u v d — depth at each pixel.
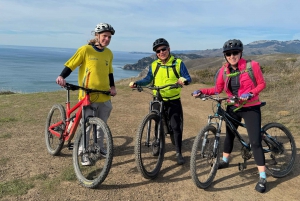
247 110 3.47
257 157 3.46
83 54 3.72
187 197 3.22
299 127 5.99
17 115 6.85
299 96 8.48
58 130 4.10
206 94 3.74
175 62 4.02
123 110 7.74
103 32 3.71
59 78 3.57
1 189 3.19
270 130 4.05
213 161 3.58
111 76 4.19
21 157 4.18
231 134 3.91
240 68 3.38
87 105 3.62
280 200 3.22
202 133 3.40
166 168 3.97
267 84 11.37
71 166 3.89
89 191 3.25
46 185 3.33
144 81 4.15
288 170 3.90
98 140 4.02
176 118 4.13
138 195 3.21
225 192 3.37
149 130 3.65
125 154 4.45
